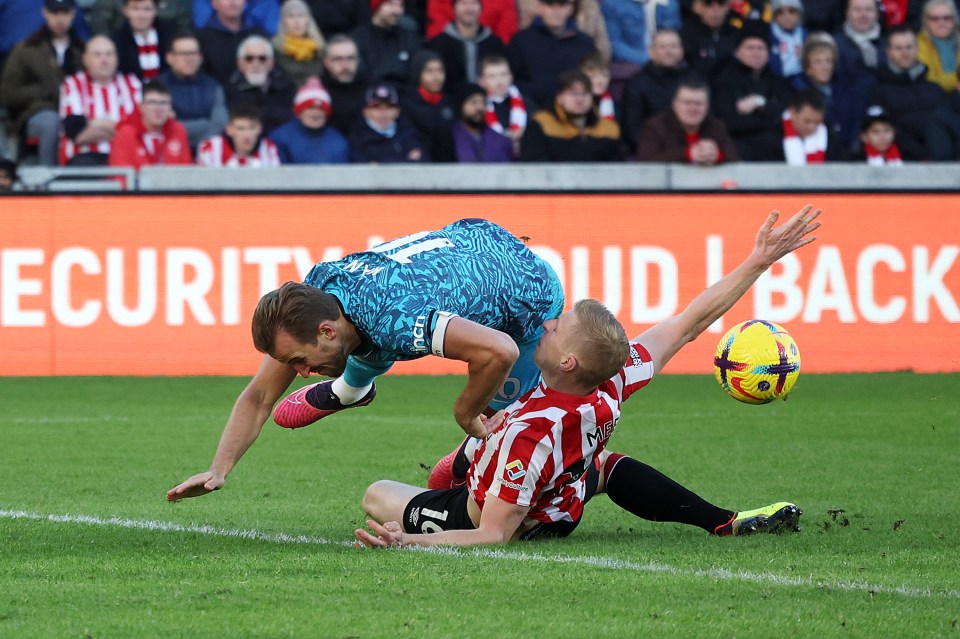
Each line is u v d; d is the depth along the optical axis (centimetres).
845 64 4362
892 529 1644
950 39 4431
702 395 3291
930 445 2500
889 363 3744
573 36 4238
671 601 1216
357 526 1691
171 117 3950
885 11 4500
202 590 1265
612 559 1418
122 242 3650
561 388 1445
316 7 4284
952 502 1888
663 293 3741
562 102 3997
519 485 1452
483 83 4112
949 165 4059
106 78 4062
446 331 1310
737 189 3747
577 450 1460
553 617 1153
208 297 3659
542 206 3722
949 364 3753
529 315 1497
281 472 2194
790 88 4316
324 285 1371
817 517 1755
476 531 1473
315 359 1338
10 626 1123
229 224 3666
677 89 3972
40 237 3634
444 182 3941
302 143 3969
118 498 1930
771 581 1309
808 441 2547
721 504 1886
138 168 3850
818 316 3722
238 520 1738
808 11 4481
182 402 3150
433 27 4262
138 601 1218
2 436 2606
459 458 1631
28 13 4175
